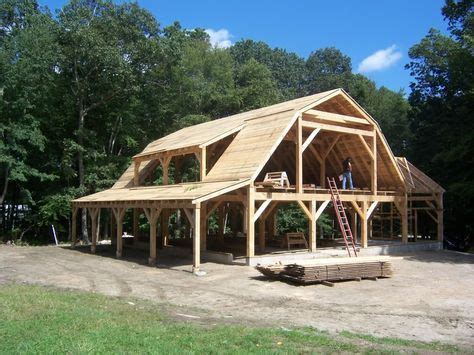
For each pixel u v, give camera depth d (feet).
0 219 110.83
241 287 43.52
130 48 102.01
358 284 45.39
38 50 93.45
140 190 74.33
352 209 83.92
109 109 112.16
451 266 60.03
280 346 23.21
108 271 54.80
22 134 90.89
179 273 52.54
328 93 66.90
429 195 88.22
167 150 72.13
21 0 98.89
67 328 24.91
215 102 130.21
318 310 34.09
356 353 22.85
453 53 88.12
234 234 93.45
